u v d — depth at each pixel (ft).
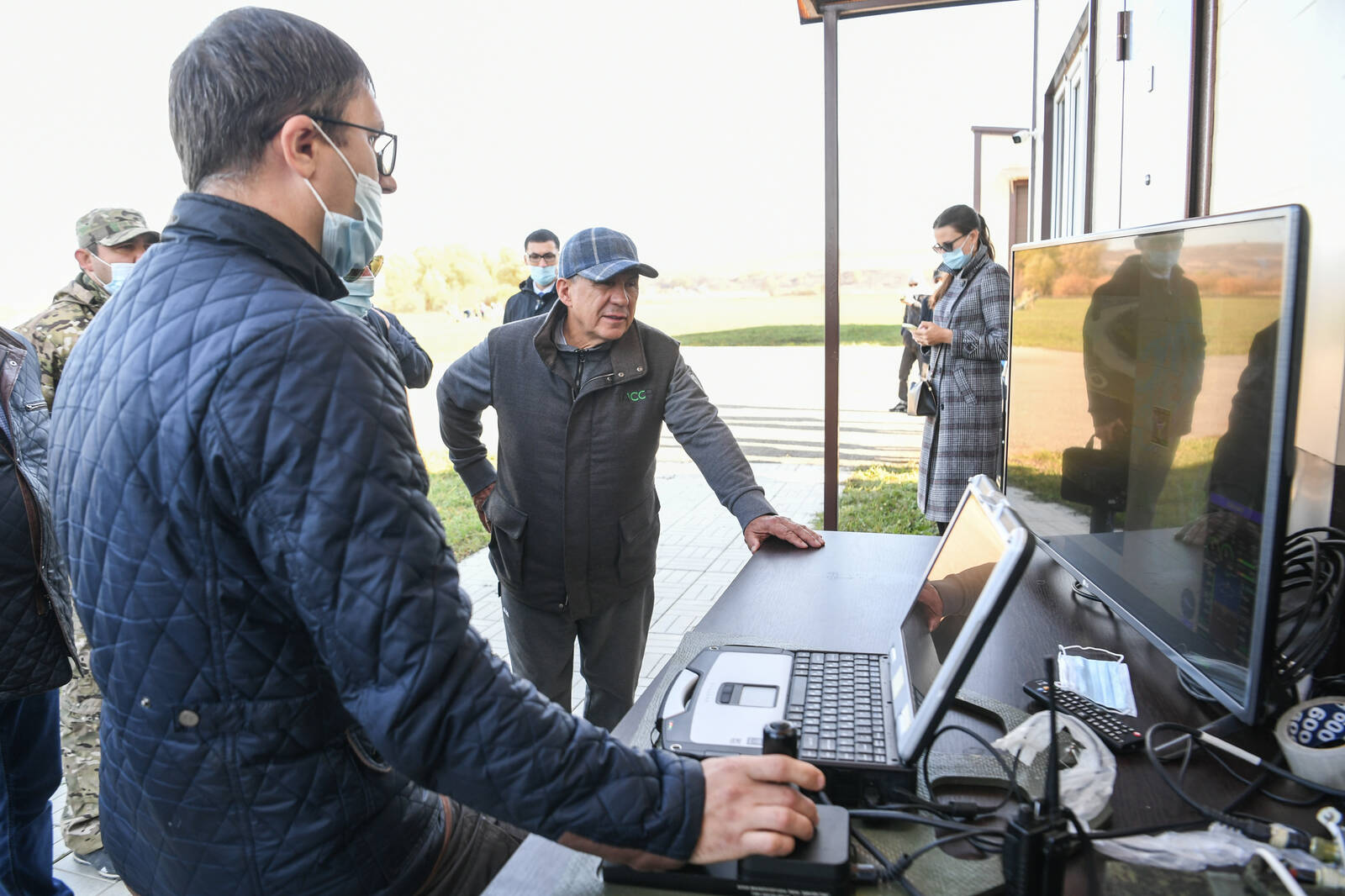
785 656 4.35
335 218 3.41
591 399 7.72
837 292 13.78
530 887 3.06
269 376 2.78
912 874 2.95
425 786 2.94
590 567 8.02
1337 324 4.60
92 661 3.26
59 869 8.45
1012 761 3.56
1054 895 2.68
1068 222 16.96
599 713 8.66
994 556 3.28
